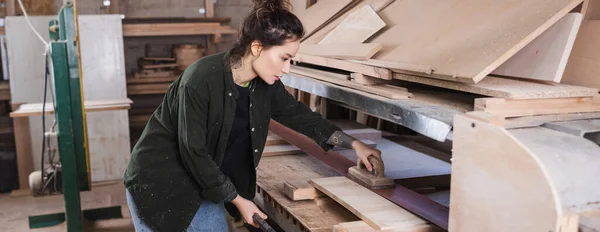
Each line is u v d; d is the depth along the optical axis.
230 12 5.39
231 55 1.80
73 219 3.52
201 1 5.25
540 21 1.62
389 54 2.19
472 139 1.43
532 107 1.57
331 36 2.76
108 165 4.81
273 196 2.26
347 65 2.33
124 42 5.17
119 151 4.80
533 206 1.27
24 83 4.55
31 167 4.65
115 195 4.55
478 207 1.43
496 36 1.72
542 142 1.39
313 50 2.75
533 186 1.26
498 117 1.38
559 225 1.21
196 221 1.94
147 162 1.90
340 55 2.40
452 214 1.53
